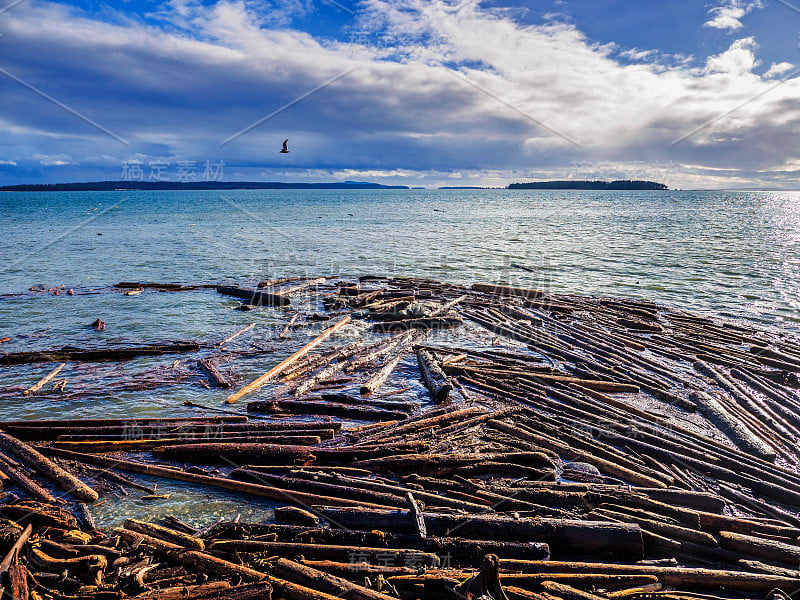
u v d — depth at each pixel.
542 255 35.22
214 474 8.37
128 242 43.12
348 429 10.03
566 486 7.74
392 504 7.27
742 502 7.83
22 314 19.30
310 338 16.73
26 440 9.54
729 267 29.78
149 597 5.32
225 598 5.33
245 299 22.28
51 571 5.89
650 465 8.78
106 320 18.62
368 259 34.16
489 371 13.34
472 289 24.27
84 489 7.79
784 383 12.79
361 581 5.81
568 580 5.81
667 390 12.30
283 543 6.37
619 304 20.77
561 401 11.63
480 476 8.45
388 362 14.27
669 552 6.52
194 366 13.88
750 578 5.85
